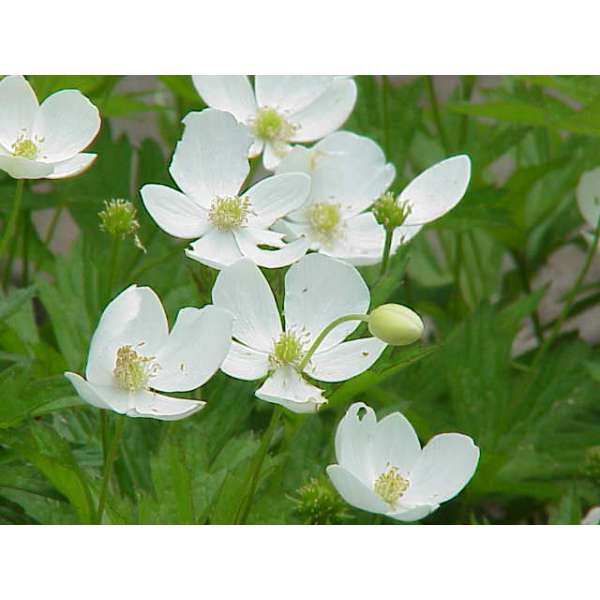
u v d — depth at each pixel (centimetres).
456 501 50
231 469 41
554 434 52
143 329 39
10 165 41
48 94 49
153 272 49
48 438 39
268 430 39
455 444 40
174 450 40
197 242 43
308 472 44
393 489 39
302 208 46
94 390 37
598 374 52
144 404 38
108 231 45
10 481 41
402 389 52
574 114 50
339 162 46
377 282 42
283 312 41
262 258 42
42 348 47
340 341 40
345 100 48
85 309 48
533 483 49
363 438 39
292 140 48
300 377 40
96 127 43
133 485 43
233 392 43
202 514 40
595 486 48
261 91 48
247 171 43
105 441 40
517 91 52
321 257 41
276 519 40
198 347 39
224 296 40
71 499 40
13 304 42
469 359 52
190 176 43
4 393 40
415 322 38
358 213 46
